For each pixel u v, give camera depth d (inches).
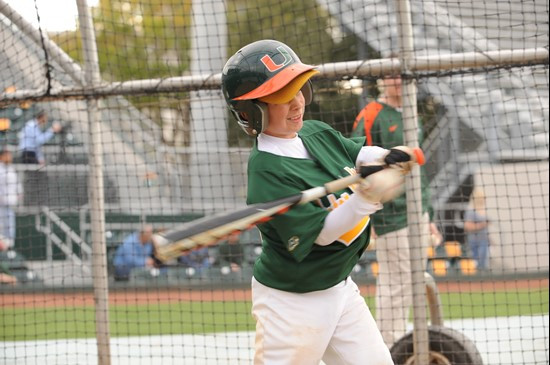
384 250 799.7
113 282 1530.5
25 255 1508.4
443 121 1448.1
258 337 509.0
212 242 431.2
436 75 697.6
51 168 1499.8
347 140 534.6
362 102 1005.2
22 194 1480.1
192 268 1560.0
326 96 990.4
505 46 1186.0
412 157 450.0
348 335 504.4
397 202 789.2
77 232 1521.9
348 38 1437.0
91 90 738.2
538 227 1573.6
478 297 1386.6
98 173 743.1
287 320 495.8
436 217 1545.3
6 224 1466.5
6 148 1414.9
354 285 522.3
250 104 494.0
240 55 498.0
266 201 479.5
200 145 1539.1
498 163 1598.2
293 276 492.7
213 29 1411.2
